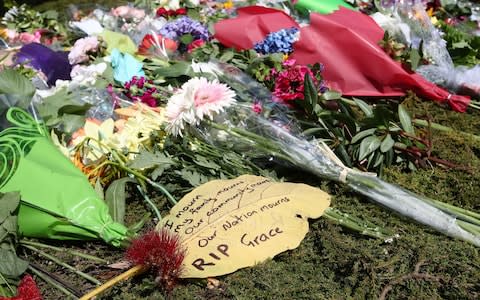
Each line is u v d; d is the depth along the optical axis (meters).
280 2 1.52
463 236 0.87
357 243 0.85
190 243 0.81
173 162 0.94
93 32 1.46
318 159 0.96
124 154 0.97
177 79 1.18
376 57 1.16
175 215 0.86
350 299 0.76
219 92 0.98
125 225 0.90
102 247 0.86
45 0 2.54
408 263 0.82
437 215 0.88
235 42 1.30
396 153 1.03
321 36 1.20
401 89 1.19
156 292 0.77
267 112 1.02
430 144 1.01
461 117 1.17
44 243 0.87
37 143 0.90
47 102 1.05
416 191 0.96
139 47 1.36
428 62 1.25
